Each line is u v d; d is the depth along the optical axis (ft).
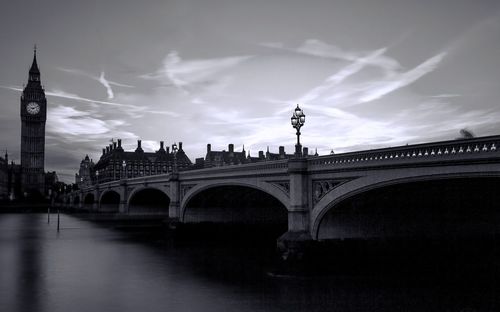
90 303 90.89
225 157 524.11
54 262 142.20
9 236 228.63
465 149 86.12
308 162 125.90
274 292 95.61
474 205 117.60
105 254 160.56
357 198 115.14
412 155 95.45
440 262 119.75
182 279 113.09
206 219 232.32
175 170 235.61
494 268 112.37
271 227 228.63
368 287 97.91
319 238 123.24
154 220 352.08
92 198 588.09
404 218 125.59
